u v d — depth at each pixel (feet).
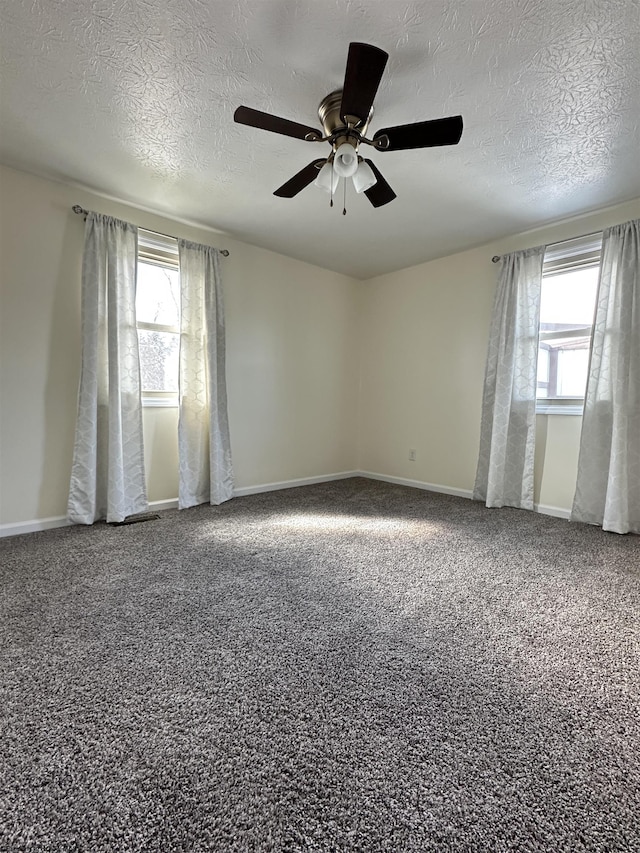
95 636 4.90
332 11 4.78
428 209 9.73
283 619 5.35
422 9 4.75
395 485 14.37
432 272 13.51
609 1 4.59
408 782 3.05
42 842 2.59
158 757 3.24
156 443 10.61
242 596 5.97
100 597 5.87
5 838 2.61
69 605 5.63
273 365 13.12
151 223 10.18
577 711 3.79
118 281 9.41
